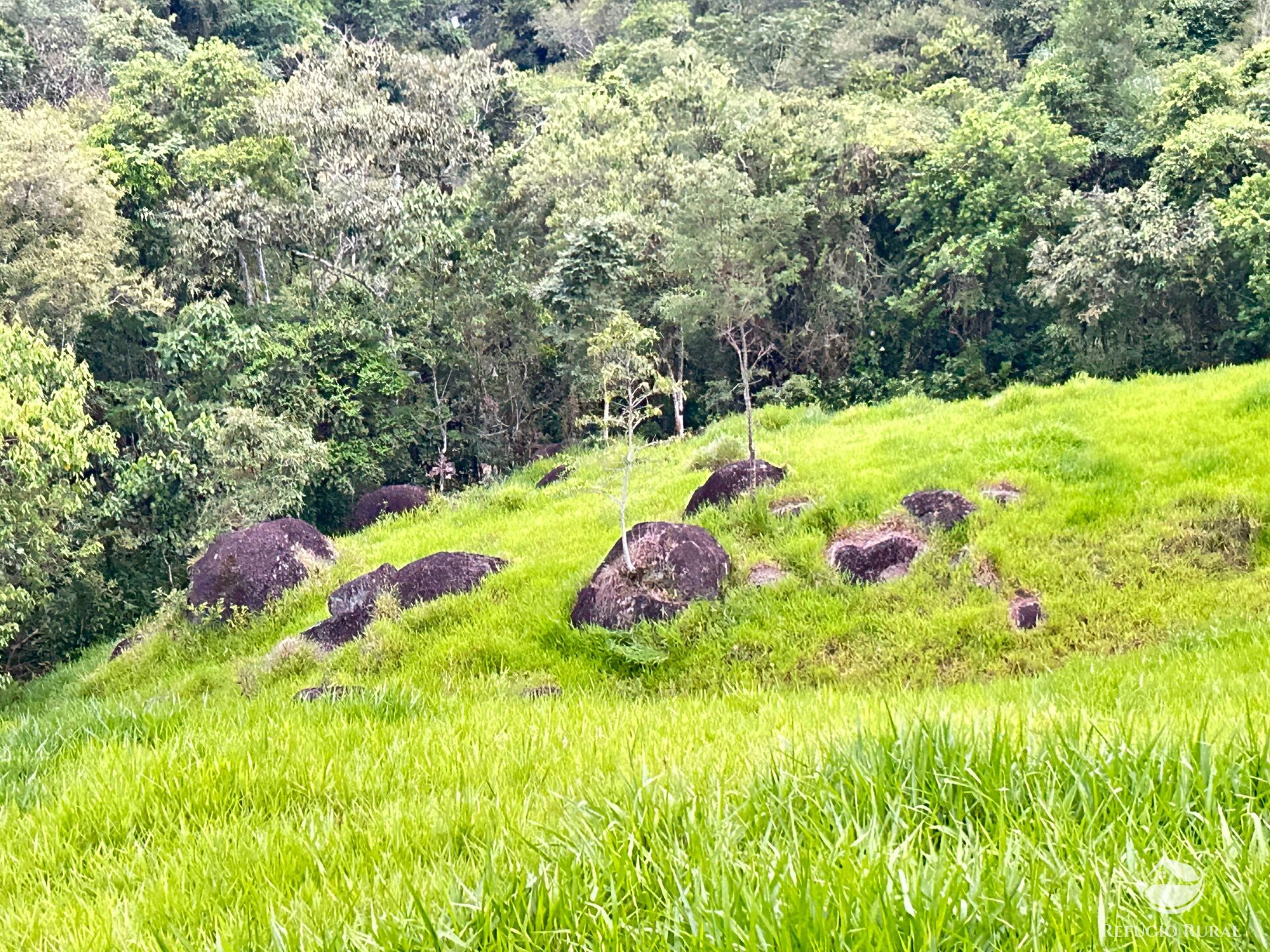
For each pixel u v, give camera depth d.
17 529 20.94
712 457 18.81
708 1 80.19
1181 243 31.02
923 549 13.10
